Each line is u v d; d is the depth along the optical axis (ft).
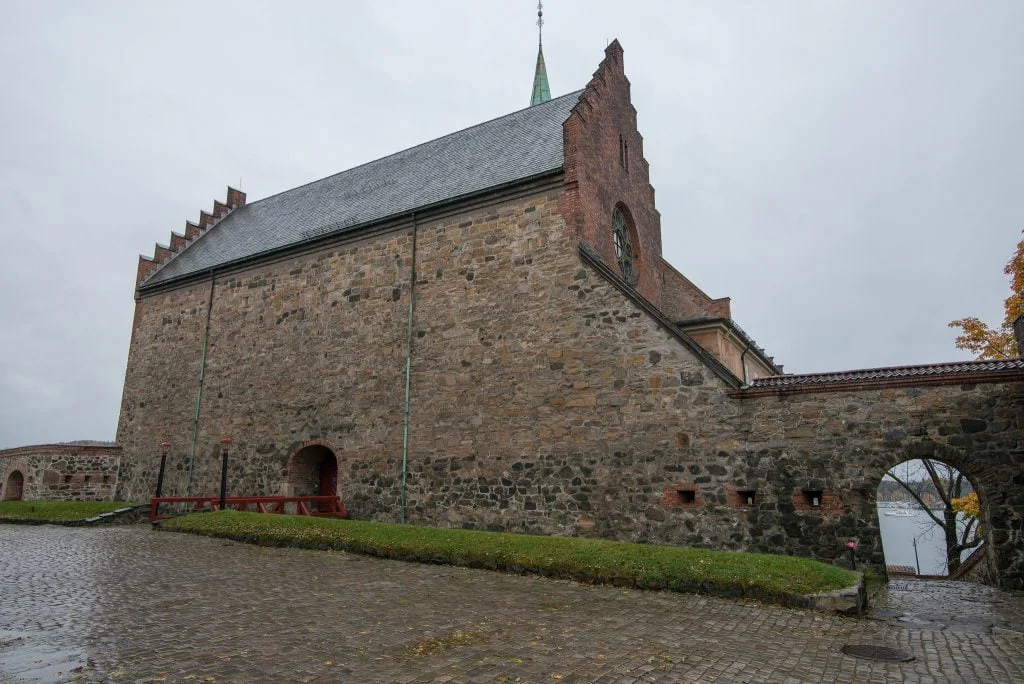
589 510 54.70
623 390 55.31
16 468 98.27
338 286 77.36
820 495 45.96
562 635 26.30
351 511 68.59
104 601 31.37
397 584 36.70
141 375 98.02
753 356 88.22
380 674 21.09
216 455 83.61
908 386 44.16
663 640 25.90
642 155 84.23
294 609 30.17
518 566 40.11
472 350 64.75
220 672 20.95
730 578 34.32
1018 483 40.27
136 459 94.27
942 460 42.42
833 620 30.25
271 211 106.73
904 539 196.95
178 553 47.50
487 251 66.33
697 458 50.80
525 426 59.72
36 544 51.85
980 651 25.55
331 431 72.90
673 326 53.93
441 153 88.38
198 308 92.89
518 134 80.07
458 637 25.68
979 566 47.03
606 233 69.31
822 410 46.75
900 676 22.29
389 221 73.92
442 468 63.67
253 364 83.25
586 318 58.70
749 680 21.47
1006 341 84.12
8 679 19.97
